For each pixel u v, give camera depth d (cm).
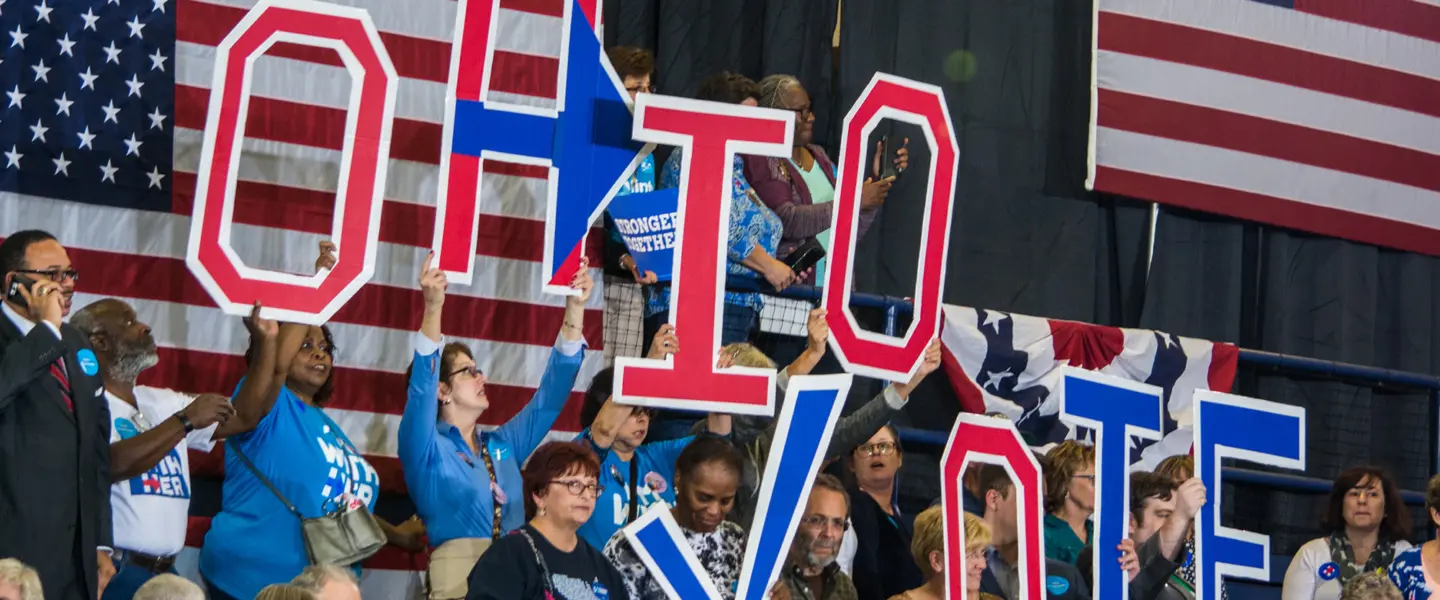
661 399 892
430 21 1093
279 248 1035
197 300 1016
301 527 860
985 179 1334
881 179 1123
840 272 948
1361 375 1362
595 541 921
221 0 1041
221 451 994
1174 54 1363
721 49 1255
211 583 862
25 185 980
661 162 1164
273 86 1045
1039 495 993
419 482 873
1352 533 1132
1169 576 1052
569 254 909
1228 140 1377
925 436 1173
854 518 1012
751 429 968
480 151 880
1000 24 1348
